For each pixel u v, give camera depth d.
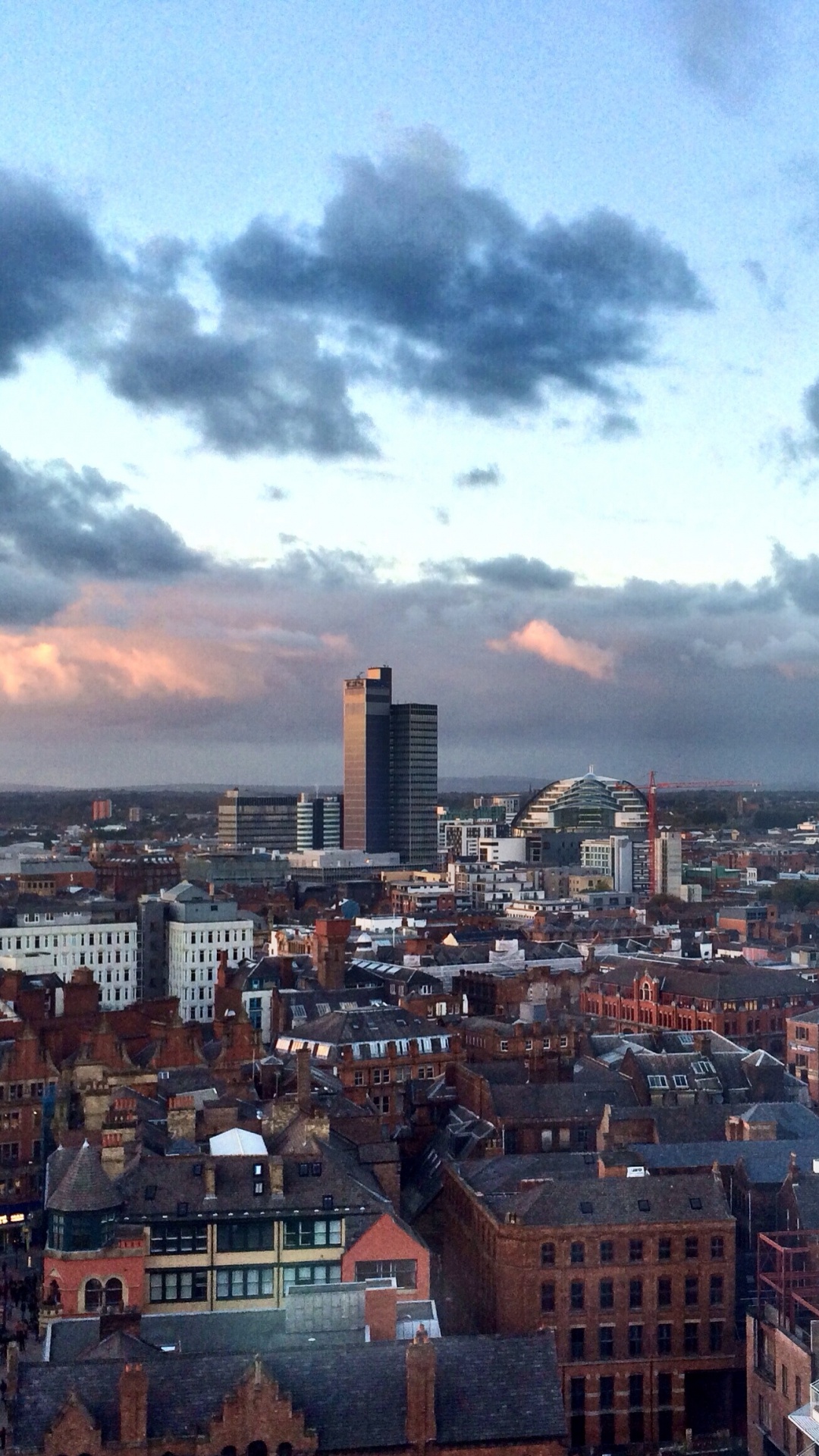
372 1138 166.00
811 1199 137.38
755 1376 123.94
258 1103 166.38
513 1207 134.50
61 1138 149.00
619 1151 154.75
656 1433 129.50
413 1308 121.12
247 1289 123.69
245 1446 94.06
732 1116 169.25
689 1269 131.88
